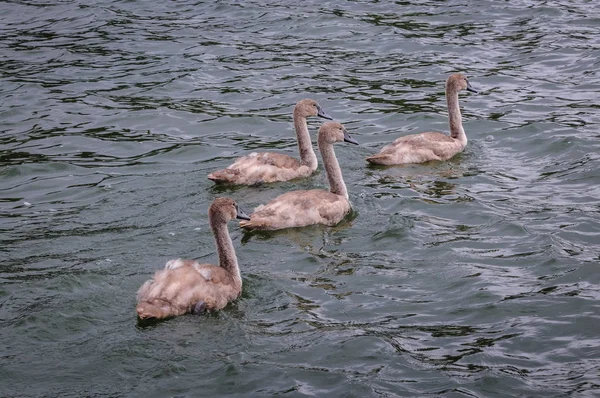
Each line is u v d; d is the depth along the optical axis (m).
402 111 24.66
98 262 16.00
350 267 16.00
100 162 21.62
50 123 24.30
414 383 12.60
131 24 32.91
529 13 32.44
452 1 34.16
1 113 24.98
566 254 16.23
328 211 17.80
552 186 19.50
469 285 15.23
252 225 17.28
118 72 28.20
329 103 25.41
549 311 14.43
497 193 19.20
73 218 18.16
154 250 16.53
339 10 33.47
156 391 12.34
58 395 12.23
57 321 13.94
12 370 12.74
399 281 15.48
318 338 13.66
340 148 22.16
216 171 19.67
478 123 23.55
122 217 18.14
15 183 20.41
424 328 14.03
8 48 30.56
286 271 15.88
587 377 12.72
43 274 15.49
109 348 13.26
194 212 18.28
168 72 28.03
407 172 20.56
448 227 17.58
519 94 25.47
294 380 12.61
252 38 30.97
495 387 12.51
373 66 28.09
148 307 13.70
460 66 27.77
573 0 33.75
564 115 23.72
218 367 12.84
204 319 14.12
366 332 13.86
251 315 14.34
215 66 28.44
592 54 28.12
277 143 22.89
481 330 13.98
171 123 24.22
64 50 30.23
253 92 26.36
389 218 17.95
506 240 16.92
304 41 30.48
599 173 19.91
